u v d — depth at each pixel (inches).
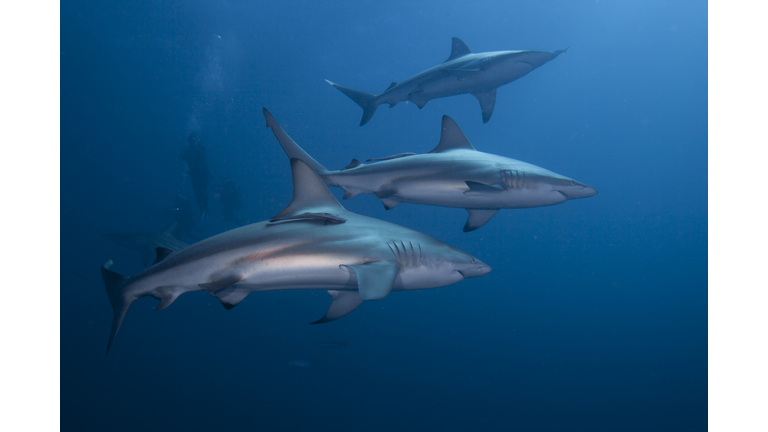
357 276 104.7
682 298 1492.4
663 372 623.8
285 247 115.7
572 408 472.4
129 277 124.3
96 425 346.9
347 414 410.3
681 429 426.6
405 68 1542.8
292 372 508.1
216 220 1847.9
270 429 362.0
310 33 1272.1
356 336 690.2
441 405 449.4
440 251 122.6
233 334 647.8
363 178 168.6
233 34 1280.8
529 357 658.8
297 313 800.9
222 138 2564.0
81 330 658.2
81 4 1103.0
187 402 403.5
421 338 713.0
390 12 1154.0
